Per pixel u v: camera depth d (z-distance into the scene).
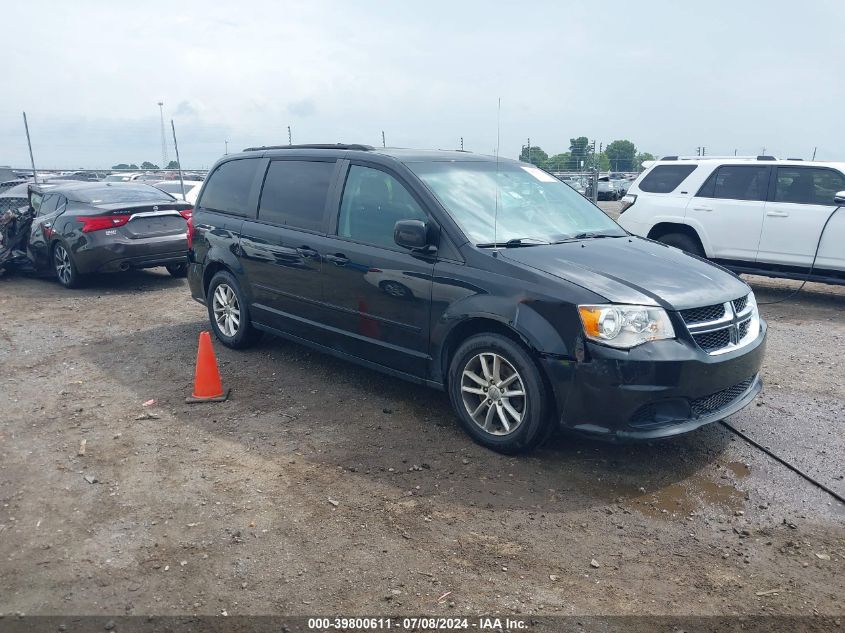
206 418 5.11
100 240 9.72
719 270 4.85
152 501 3.90
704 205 9.78
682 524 3.72
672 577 3.27
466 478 4.18
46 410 5.28
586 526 3.69
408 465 4.34
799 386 5.87
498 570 3.30
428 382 4.89
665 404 4.07
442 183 5.05
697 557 3.43
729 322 4.34
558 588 3.17
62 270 10.31
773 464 4.41
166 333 7.52
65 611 2.99
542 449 4.57
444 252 4.68
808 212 8.97
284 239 5.82
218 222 6.68
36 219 10.77
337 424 4.98
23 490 4.04
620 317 3.97
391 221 5.07
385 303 5.01
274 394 5.58
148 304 9.12
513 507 3.86
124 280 10.98
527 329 4.14
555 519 3.75
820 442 4.74
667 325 4.05
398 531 3.62
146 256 9.99
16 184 19.70
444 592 3.13
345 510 3.81
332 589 3.15
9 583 3.18
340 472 4.25
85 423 5.02
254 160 6.52
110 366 6.36
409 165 5.14
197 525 3.66
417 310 4.80
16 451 4.55
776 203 9.23
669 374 3.97
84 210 9.94
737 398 4.49
